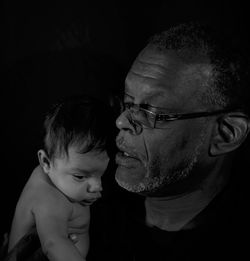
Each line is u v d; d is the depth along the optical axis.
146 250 1.58
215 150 1.49
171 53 1.41
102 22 2.31
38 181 1.66
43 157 1.63
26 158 2.43
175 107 1.40
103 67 2.33
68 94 2.32
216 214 1.55
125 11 2.34
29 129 2.38
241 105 1.48
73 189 1.61
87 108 1.60
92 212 1.77
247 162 1.72
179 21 2.34
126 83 1.46
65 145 1.56
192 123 1.42
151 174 1.44
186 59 1.40
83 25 2.30
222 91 1.43
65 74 2.32
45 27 2.31
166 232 1.57
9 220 2.45
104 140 1.58
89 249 1.75
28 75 2.36
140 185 1.45
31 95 2.36
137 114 1.42
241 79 1.46
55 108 1.63
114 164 1.69
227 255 1.49
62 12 2.29
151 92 1.40
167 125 1.41
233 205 1.56
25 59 2.35
